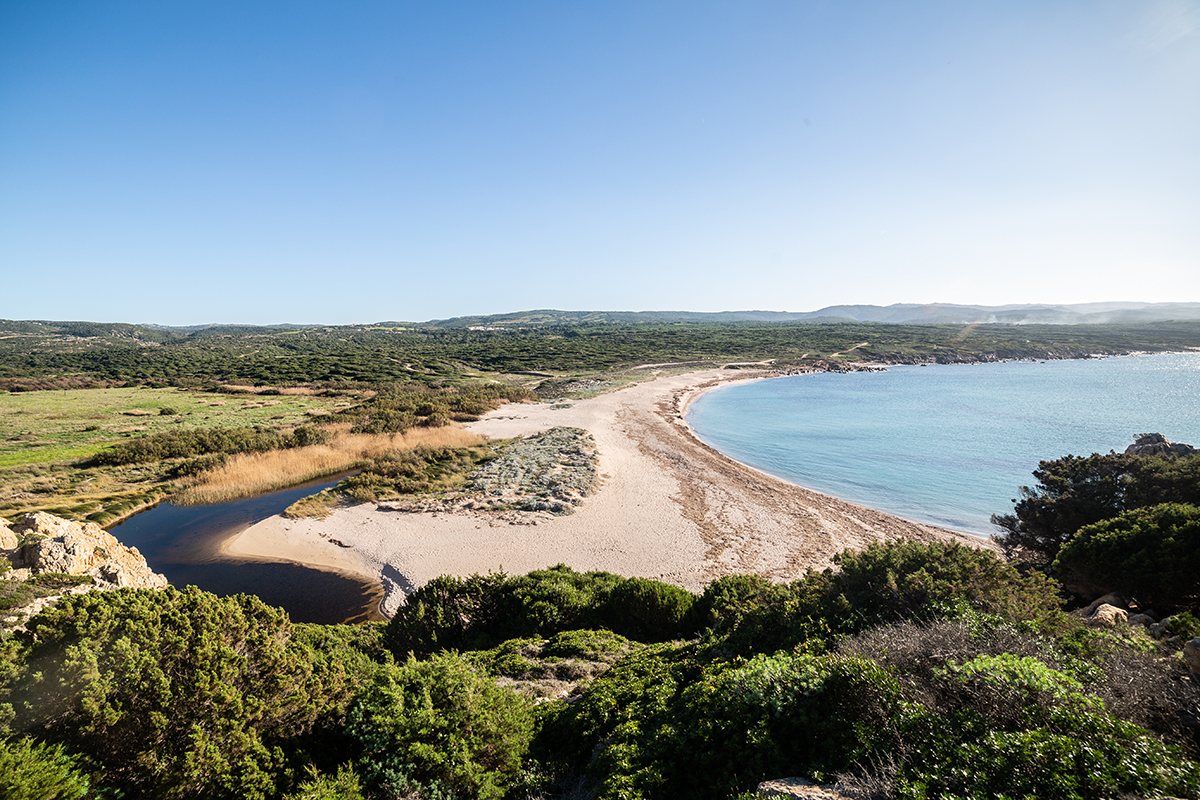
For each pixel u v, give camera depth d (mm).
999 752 4375
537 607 14062
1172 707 5309
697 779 5445
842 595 8844
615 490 30906
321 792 5285
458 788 5867
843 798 4438
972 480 34969
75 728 5211
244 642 6625
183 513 28469
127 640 5723
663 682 8023
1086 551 12766
